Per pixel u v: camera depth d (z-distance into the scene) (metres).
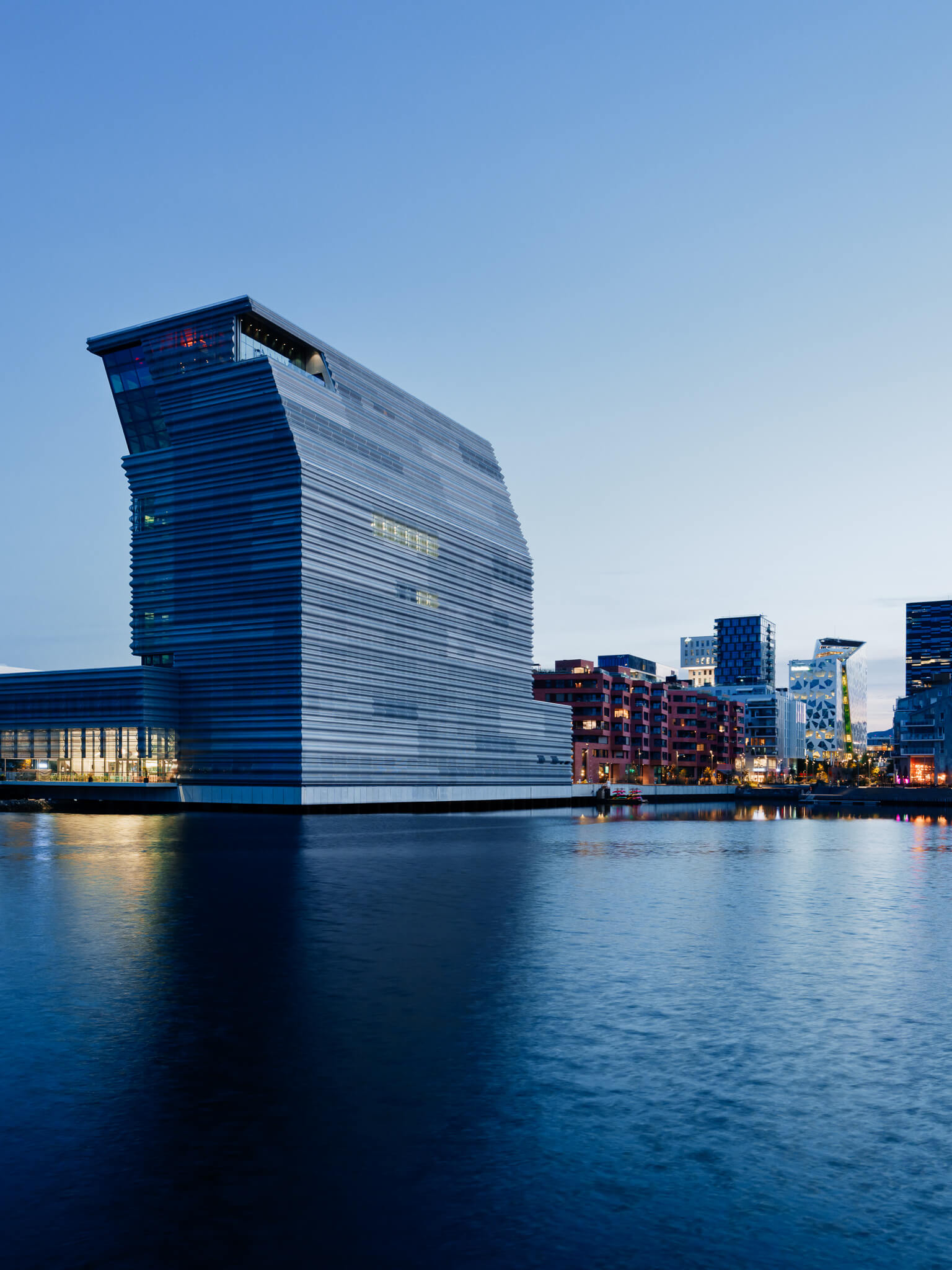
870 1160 13.98
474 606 162.62
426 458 157.12
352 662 128.88
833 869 60.69
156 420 135.00
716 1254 11.26
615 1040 19.78
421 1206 12.39
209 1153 13.95
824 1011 22.44
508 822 118.12
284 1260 11.04
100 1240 11.48
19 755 133.50
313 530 121.81
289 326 133.38
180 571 128.88
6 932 32.47
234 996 23.28
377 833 88.56
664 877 53.50
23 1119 15.23
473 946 30.25
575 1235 11.70
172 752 127.31
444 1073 17.55
